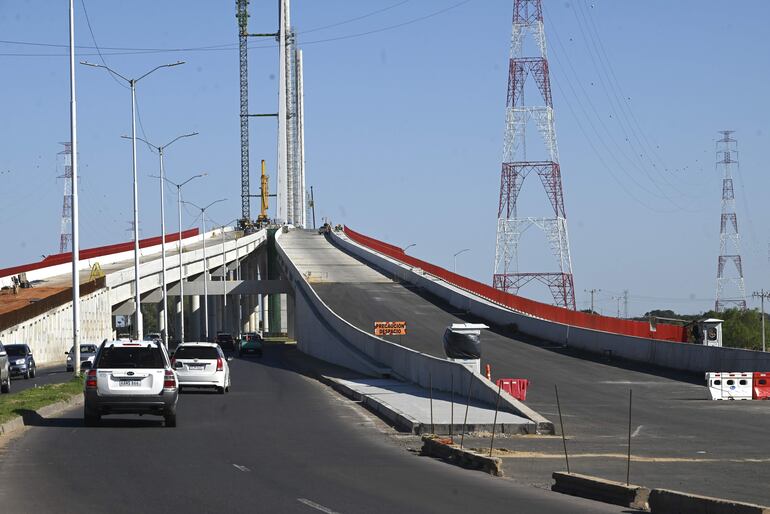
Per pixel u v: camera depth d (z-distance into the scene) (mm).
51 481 17141
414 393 38281
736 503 13352
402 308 84375
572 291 93062
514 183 93375
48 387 40375
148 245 147125
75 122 46094
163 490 16188
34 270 112812
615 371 49312
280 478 17953
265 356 83438
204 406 35781
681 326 61625
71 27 46000
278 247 142875
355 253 134500
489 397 32562
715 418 31172
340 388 44688
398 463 20766
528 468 20359
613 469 20266
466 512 14500
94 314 100125
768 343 113188
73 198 46094
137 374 27391
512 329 71562
